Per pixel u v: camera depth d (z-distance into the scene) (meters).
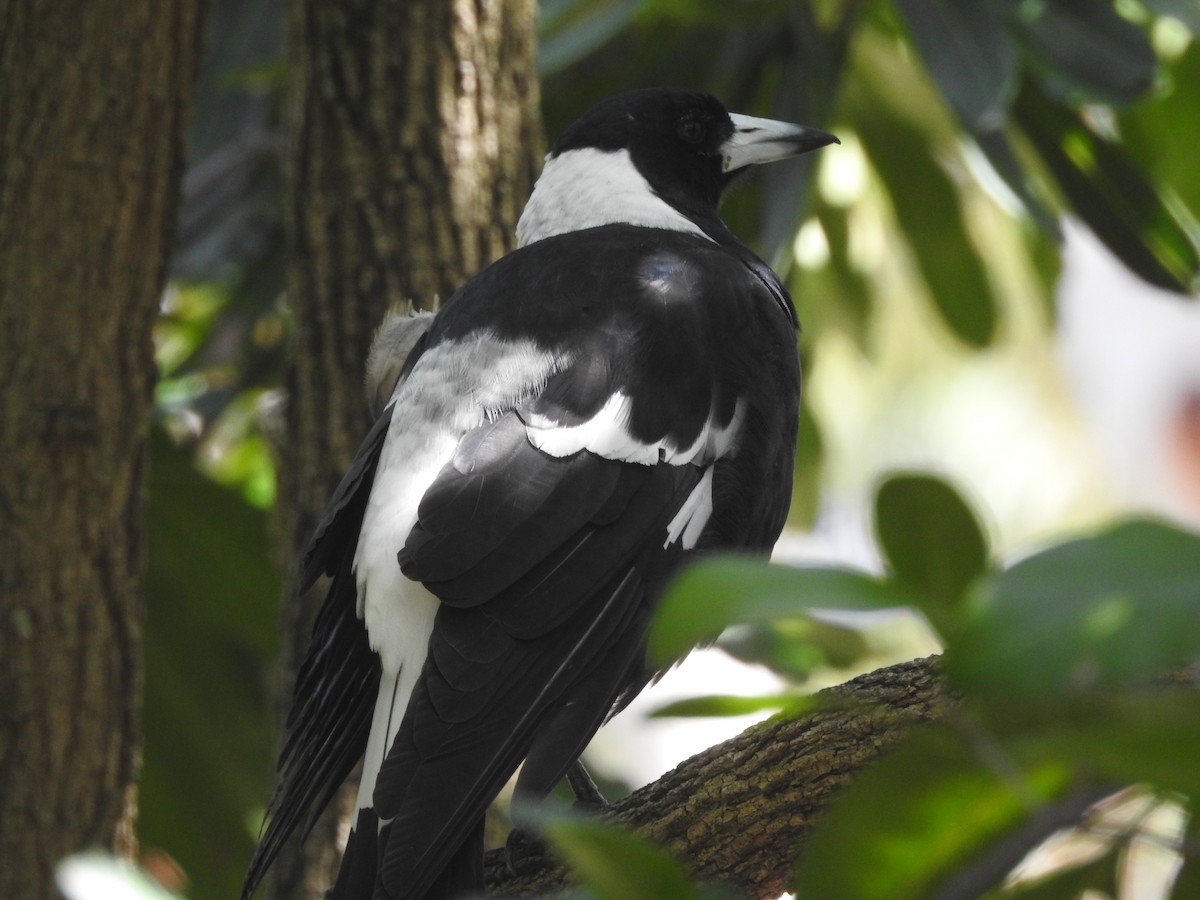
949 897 3.08
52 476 7.64
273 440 8.77
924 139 11.20
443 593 5.71
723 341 6.70
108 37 7.78
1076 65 8.85
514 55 8.34
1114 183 9.89
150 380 7.97
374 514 6.12
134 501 7.93
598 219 8.18
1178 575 2.26
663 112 8.56
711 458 6.51
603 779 10.98
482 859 5.37
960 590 3.27
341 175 8.09
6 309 7.69
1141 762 2.50
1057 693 2.41
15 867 7.45
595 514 6.00
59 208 7.71
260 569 10.58
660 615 2.48
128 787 7.82
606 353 6.34
